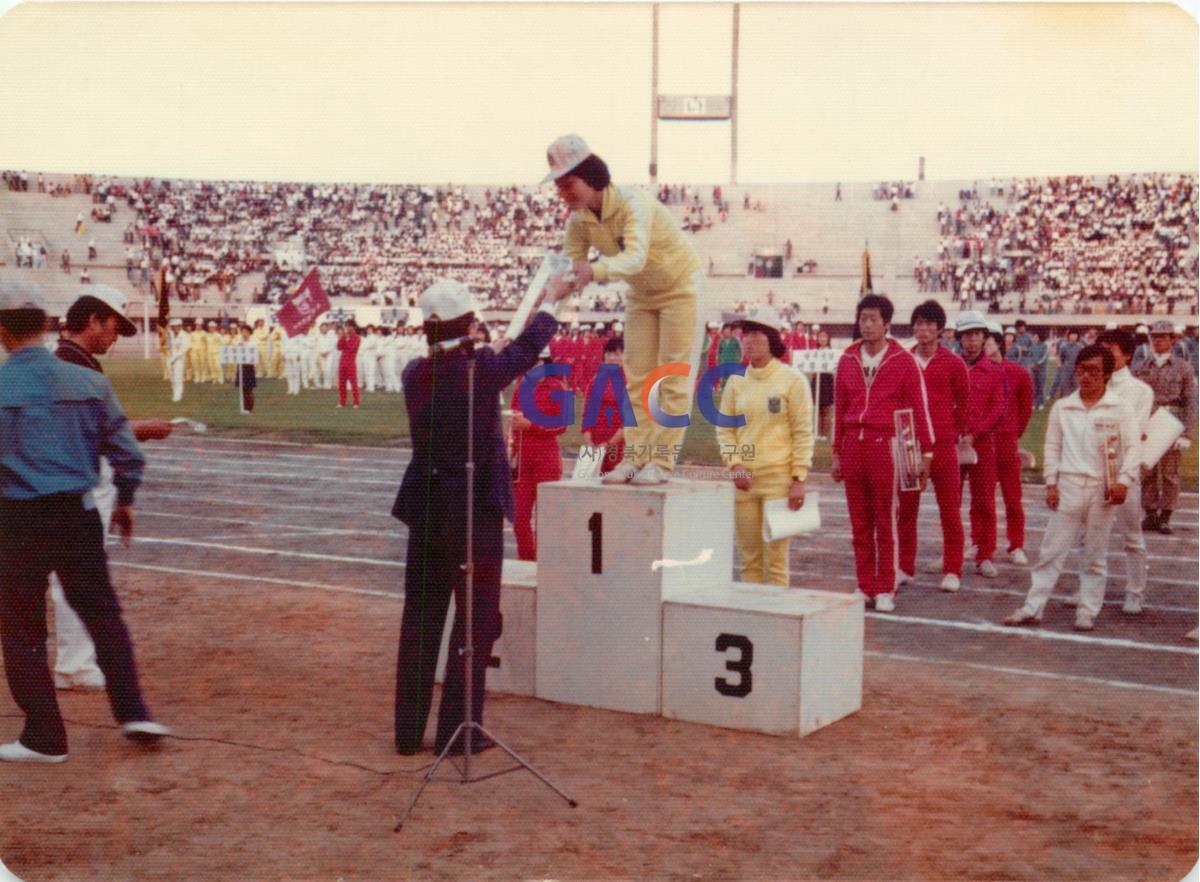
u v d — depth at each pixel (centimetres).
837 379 778
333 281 2673
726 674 518
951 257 2541
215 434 1898
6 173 3112
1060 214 2631
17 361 464
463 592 479
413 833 399
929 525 1138
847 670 538
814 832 402
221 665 631
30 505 464
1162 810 425
